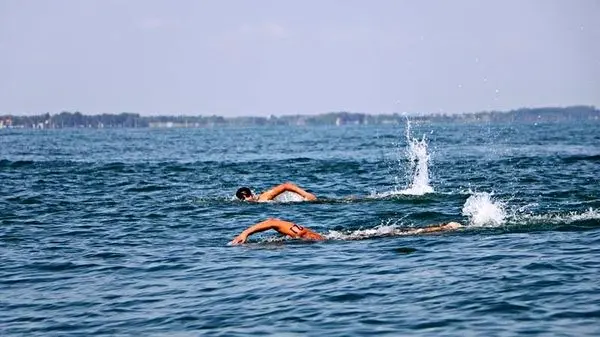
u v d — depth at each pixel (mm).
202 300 33531
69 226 56531
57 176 101750
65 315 32062
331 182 90312
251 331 28766
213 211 62719
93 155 162750
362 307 31406
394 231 48531
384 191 79375
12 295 35781
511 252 40562
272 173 104500
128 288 36375
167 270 40000
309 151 173625
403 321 29266
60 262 42875
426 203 63406
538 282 33938
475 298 31891
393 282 35219
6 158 148500
